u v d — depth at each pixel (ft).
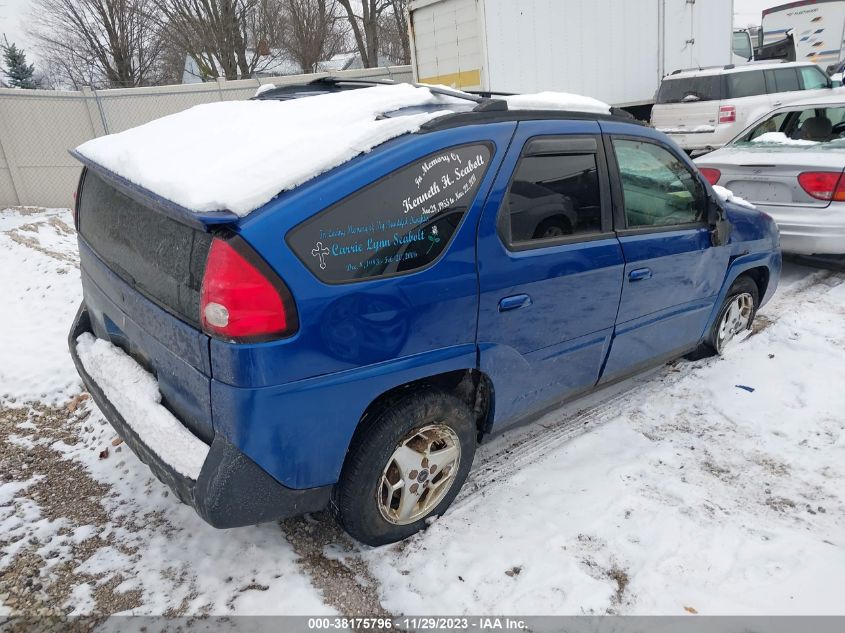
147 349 8.04
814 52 63.82
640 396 12.81
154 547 8.66
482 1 29.66
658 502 9.48
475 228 8.20
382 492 8.19
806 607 7.57
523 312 8.91
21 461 10.89
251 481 6.93
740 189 19.62
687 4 39.65
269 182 6.78
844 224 17.47
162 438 7.50
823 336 15.08
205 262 6.69
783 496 9.62
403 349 7.63
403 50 92.99
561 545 8.57
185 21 63.98
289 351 6.70
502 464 10.46
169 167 7.51
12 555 8.50
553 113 9.55
